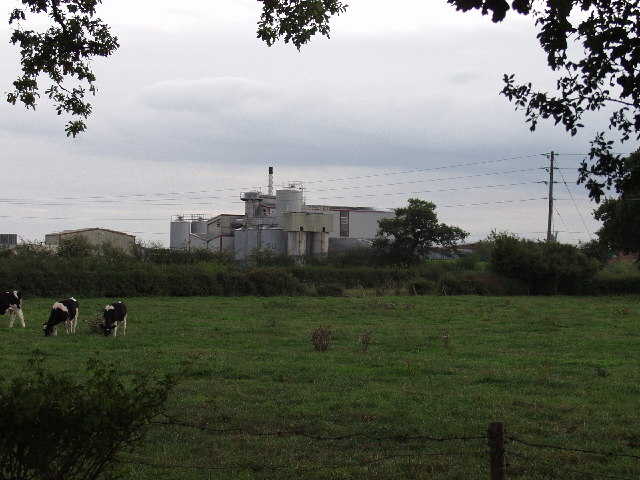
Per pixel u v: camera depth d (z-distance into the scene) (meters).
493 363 20.59
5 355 21.08
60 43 14.70
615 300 53.28
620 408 14.91
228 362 20.31
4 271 50.03
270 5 15.38
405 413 14.08
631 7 9.09
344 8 15.79
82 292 52.62
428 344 24.80
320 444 12.15
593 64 9.26
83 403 6.97
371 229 108.12
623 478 10.09
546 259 61.81
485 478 10.34
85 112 15.57
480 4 8.20
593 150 9.80
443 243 90.25
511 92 10.09
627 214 59.97
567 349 23.91
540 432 12.98
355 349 23.45
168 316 35.28
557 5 8.87
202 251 70.50
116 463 8.01
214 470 10.69
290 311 39.22
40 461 6.85
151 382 16.75
